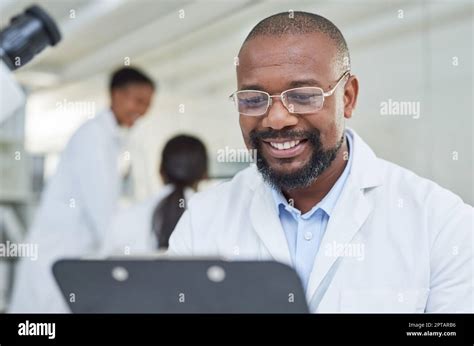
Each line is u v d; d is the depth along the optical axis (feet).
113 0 9.59
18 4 8.61
